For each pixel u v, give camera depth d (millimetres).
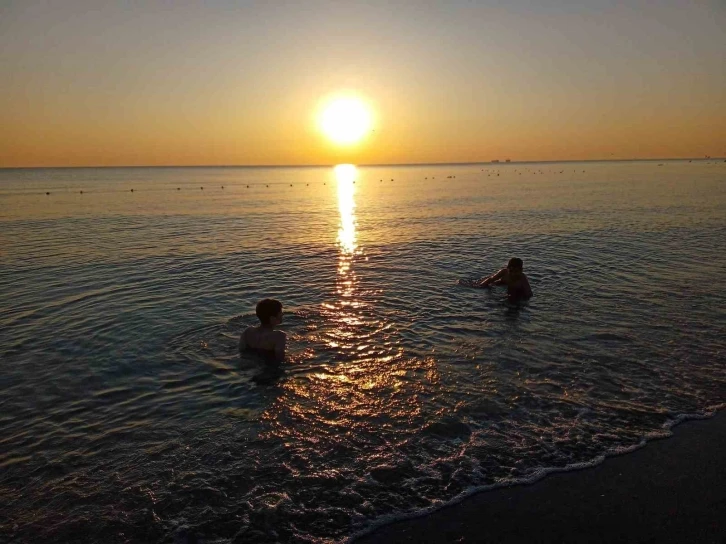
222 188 74938
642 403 6160
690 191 46594
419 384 6707
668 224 23266
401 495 4531
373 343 8258
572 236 20250
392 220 27969
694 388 6539
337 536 4047
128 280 12961
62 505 4359
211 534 4043
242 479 4730
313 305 10539
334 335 8656
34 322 9422
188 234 22188
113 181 108938
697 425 5660
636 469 4887
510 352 7789
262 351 7820
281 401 6266
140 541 3951
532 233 21438
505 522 4207
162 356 7754
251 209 36469
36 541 3926
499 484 4684
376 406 6129
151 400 6320
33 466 4918
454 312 9953
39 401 6293
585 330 8766
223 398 6359
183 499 4449
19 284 12492
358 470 4875
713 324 8992
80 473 4809
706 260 14891
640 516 4266
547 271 13656
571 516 4270
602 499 4477
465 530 4117
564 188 57938
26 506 4340
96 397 6402
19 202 42875
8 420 5816
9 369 7270
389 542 3988
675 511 4320
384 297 11172
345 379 6887
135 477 4750
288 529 4113
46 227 24719
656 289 11555
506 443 5324
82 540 3947
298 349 8023
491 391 6488
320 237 21172
